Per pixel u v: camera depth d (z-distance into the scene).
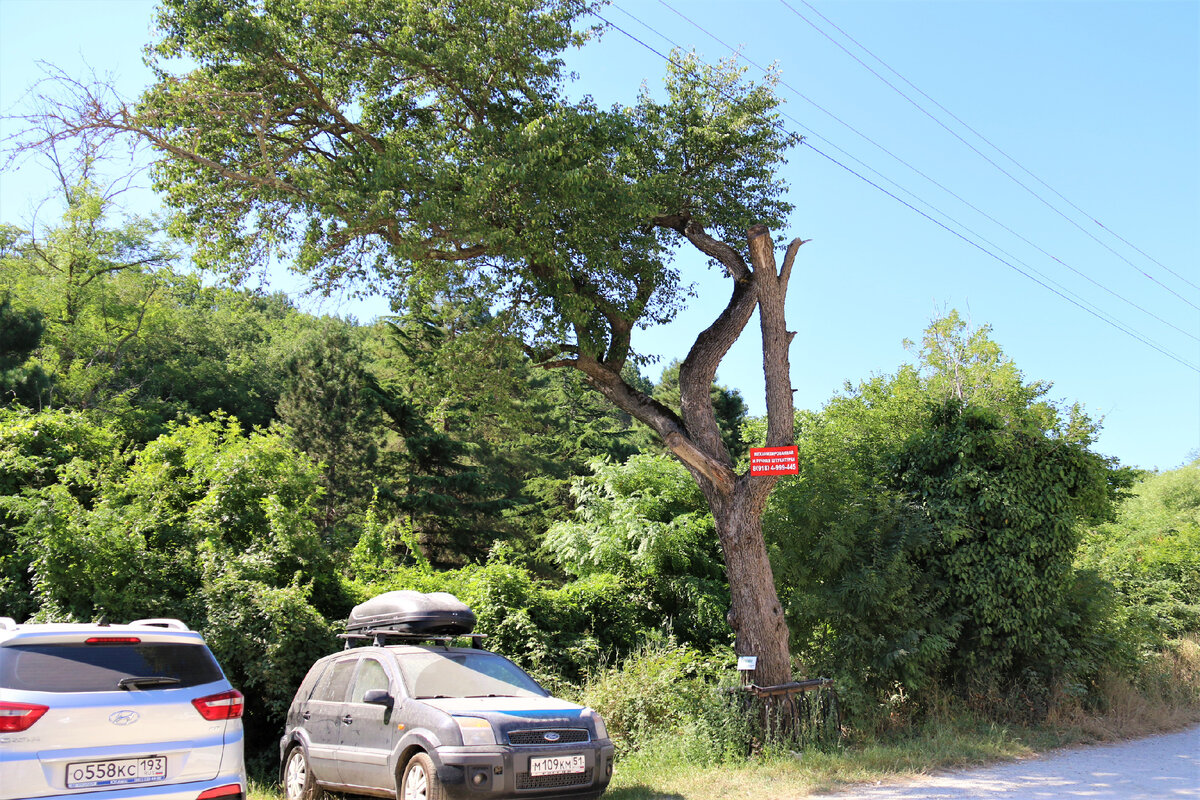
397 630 8.81
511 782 6.68
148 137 11.19
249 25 11.22
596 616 14.21
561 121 11.52
